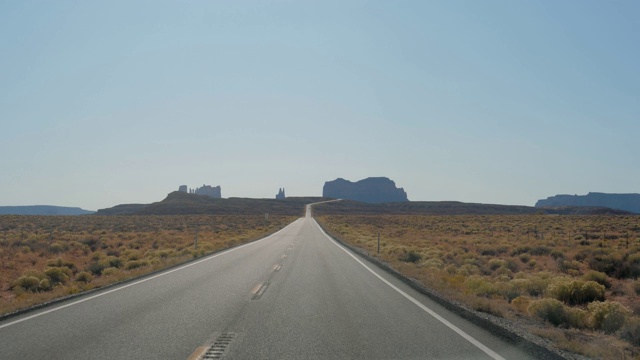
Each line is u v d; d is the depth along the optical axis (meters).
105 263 25.50
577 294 14.90
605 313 10.77
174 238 46.91
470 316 10.64
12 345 8.41
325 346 8.38
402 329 9.73
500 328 9.30
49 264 24.95
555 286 15.23
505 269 22.53
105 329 9.69
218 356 7.72
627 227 62.53
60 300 13.30
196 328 9.77
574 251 31.03
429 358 7.66
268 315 11.15
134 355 7.77
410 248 32.38
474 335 9.23
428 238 49.03
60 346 8.34
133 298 13.63
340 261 24.88
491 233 56.56
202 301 13.09
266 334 9.27
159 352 7.96
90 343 8.55
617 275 21.61
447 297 13.31
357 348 8.26
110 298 13.65
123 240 45.59
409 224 87.81
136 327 9.87
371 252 30.31
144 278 18.25
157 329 9.68
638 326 9.45
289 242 40.69
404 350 8.14
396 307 12.22
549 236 48.75
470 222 90.75
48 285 19.22
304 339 8.88
